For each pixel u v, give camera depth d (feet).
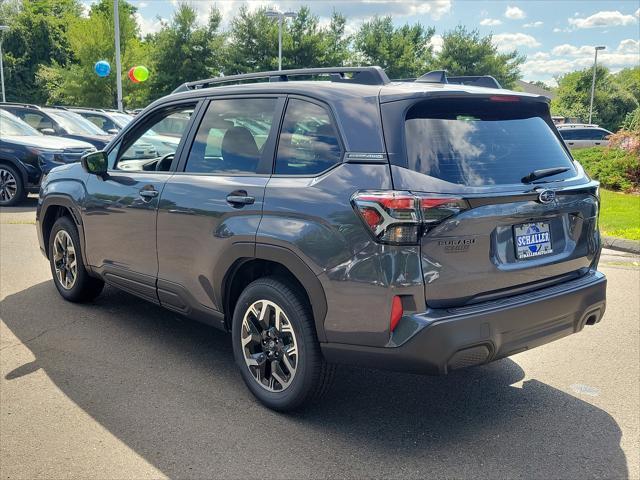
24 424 11.09
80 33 110.83
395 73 176.35
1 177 37.14
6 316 16.79
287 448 10.43
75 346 14.78
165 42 128.26
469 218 9.75
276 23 143.23
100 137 47.11
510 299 10.36
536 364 14.33
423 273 9.54
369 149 10.16
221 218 11.95
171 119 14.61
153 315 17.10
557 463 10.11
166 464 9.89
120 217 14.79
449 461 10.12
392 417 11.61
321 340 10.55
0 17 201.46
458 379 13.42
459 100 10.79
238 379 13.12
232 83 14.53
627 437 10.98
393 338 9.74
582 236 11.70
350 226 9.91
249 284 11.82
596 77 251.39
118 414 11.50
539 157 11.24
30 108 47.44
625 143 47.42
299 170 11.18
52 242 17.87
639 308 18.43
